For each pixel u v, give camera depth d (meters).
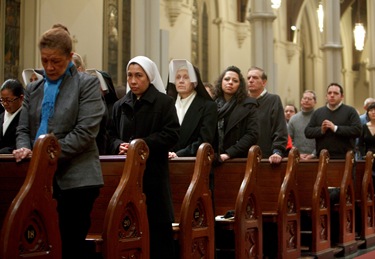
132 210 5.80
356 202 11.37
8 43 17.20
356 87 42.19
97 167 5.33
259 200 7.81
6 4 17.14
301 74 36.47
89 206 5.36
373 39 30.39
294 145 12.56
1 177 5.54
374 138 12.65
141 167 5.86
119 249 5.61
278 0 24.05
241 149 8.22
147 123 6.32
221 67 28.25
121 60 22.27
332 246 10.48
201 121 7.39
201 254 6.84
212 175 7.46
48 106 5.27
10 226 4.56
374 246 11.61
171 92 7.64
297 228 8.81
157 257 6.18
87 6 19.44
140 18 15.55
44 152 4.80
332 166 10.83
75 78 5.31
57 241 4.91
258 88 9.50
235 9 29.56
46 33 5.19
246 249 7.59
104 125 5.78
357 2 40.84
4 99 7.25
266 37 19.72
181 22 25.69
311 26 36.66
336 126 10.93
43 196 4.81
